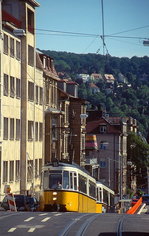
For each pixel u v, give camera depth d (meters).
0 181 63.12
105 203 61.38
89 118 134.50
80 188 46.09
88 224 27.69
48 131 83.31
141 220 30.66
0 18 63.09
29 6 74.56
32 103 75.50
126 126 141.25
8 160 66.44
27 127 73.12
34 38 76.12
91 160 107.00
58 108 91.88
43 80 82.19
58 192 44.28
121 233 24.38
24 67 72.62
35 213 34.69
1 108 63.59
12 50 68.44
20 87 71.62
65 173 44.69
